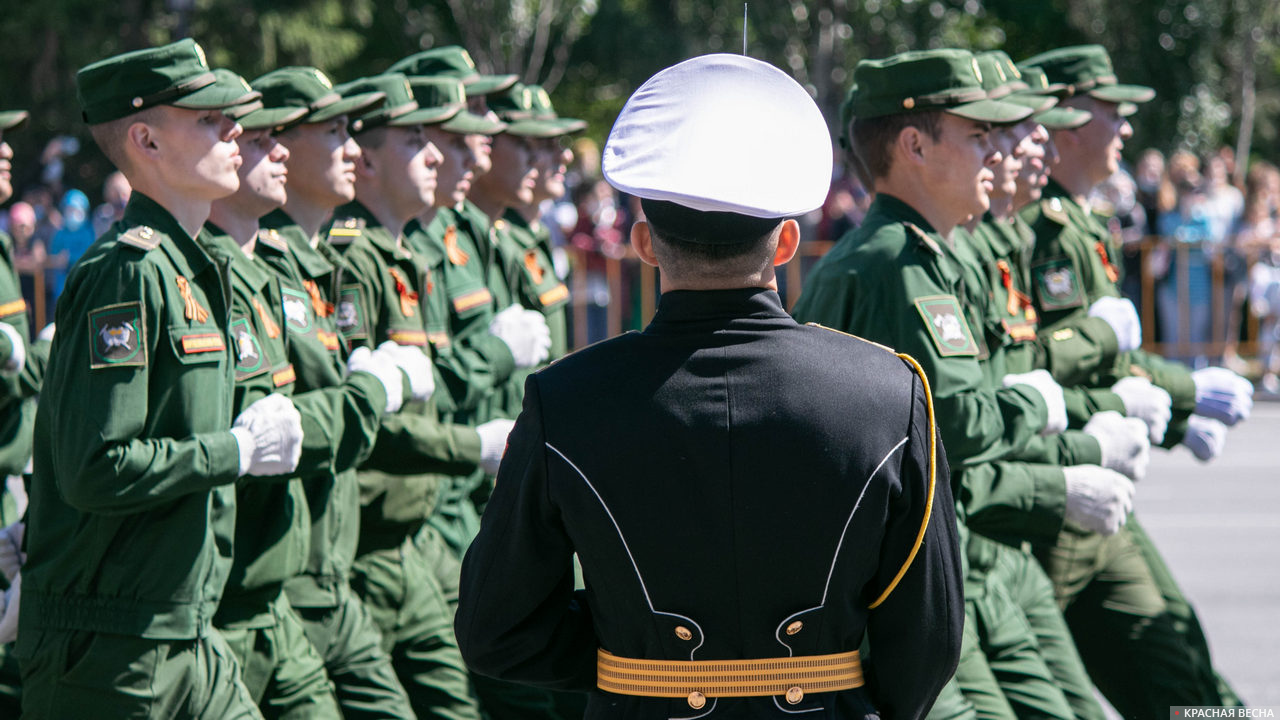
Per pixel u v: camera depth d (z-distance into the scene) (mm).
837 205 20906
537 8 42438
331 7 36562
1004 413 6020
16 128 7859
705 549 3432
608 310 20344
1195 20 36562
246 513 5555
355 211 7297
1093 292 7648
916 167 5902
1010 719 5758
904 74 5883
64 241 21250
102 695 4895
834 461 3422
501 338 7723
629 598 3500
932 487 3518
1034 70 7762
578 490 3461
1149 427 7305
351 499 6293
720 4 40312
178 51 5051
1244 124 38562
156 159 5051
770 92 3520
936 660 3590
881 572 3559
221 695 5047
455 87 8047
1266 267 20406
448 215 8219
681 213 3477
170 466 4742
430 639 6836
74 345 4770
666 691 3512
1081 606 7512
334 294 6594
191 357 4891
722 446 3418
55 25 34656
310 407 5582
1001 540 6055
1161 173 21016
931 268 5621
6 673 5777
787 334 3547
